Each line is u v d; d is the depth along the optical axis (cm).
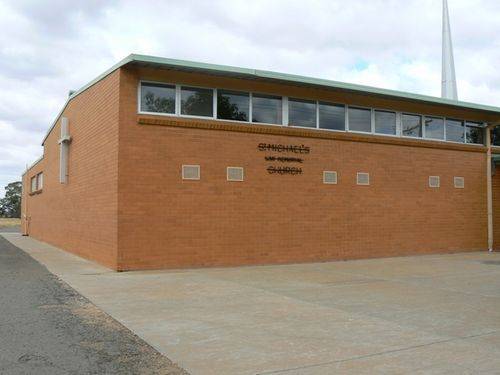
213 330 766
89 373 566
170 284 1200
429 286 1203
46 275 1333
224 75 1543
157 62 1411
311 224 1720
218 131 1571
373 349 670
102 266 1541
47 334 725
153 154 1479
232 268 1536
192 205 1523
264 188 1638
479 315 880
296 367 595
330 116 1795
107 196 1522
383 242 1877
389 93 1819
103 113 1592
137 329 766
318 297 1047
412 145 1972
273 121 1677
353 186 1819
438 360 623
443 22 3158
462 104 2023
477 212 2152
